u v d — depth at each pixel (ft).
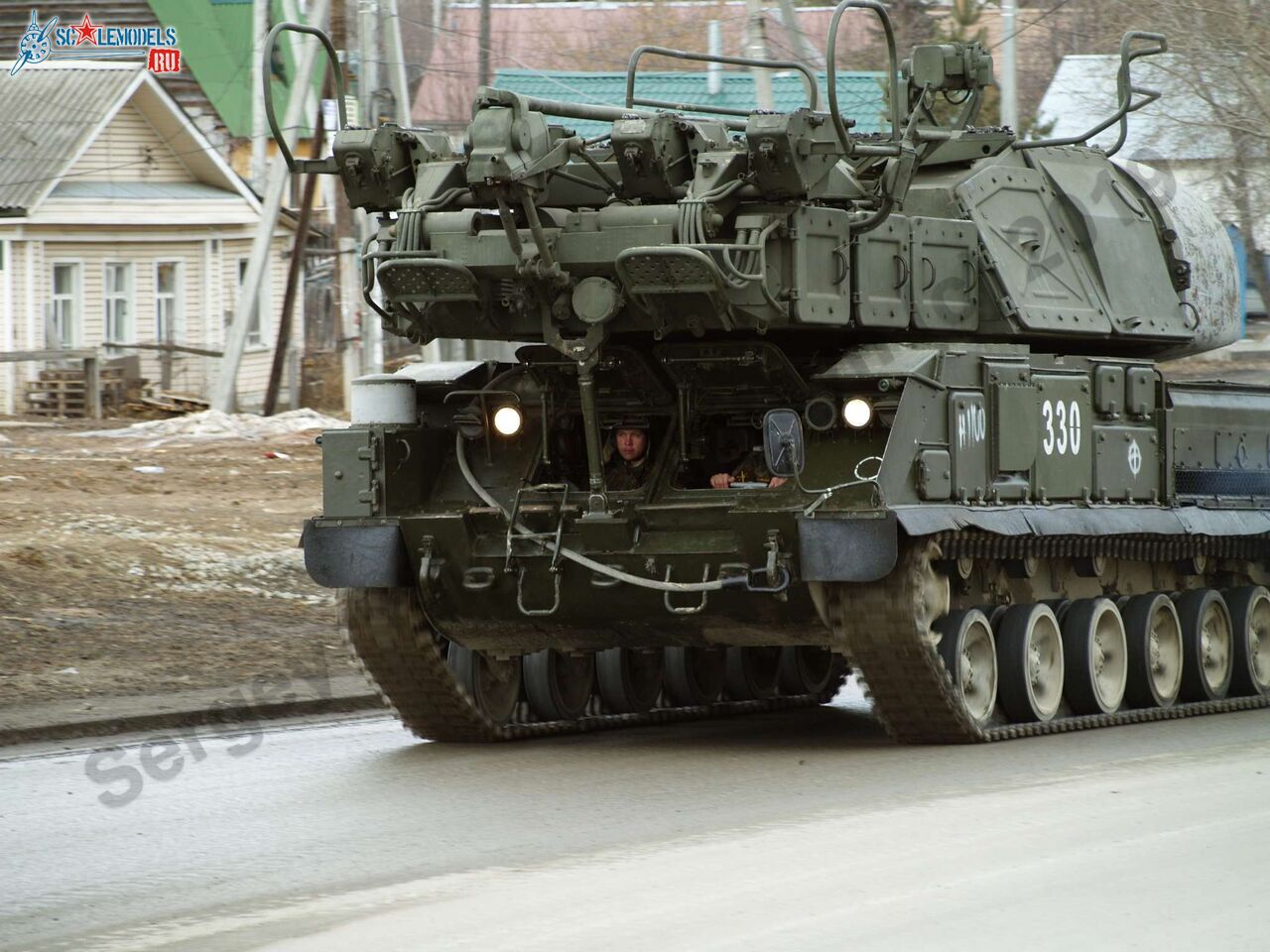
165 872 54.39
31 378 214.48
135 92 234.38
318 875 53.62
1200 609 89.30
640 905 48.93
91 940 46.78
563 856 55.42
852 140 82.02
